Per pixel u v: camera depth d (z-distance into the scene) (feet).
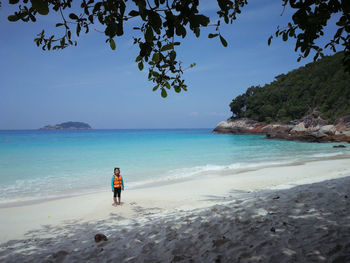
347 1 6.11
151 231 15.24
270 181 37.40
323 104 242.58
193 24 5.14
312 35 7.36
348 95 222.28
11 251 14.49
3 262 12.52
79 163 63.98
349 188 20.56
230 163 62.13
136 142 147.84
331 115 219.20
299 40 7.62
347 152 81.35
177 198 29.04
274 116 287.48
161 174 48.88
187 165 59.88
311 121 184.55
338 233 10.87
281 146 113.91
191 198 28.81
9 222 22.50
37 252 13.69
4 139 187.93
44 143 139.44
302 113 262.06
